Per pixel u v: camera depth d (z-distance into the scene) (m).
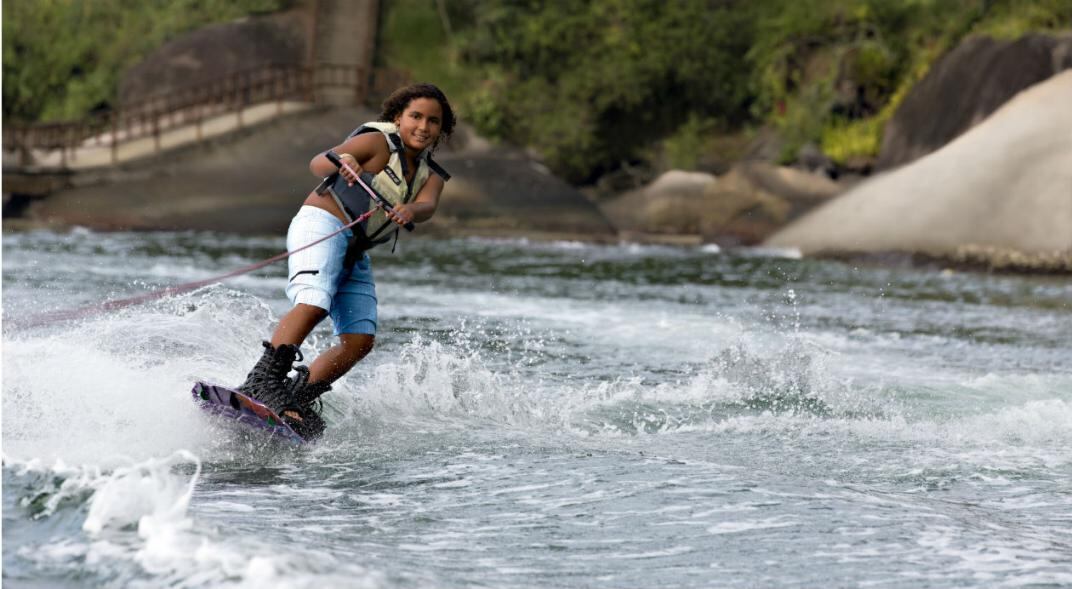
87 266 34.16
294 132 69.06
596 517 8.88
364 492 9.63
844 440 12.82
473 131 81.00
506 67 87.62
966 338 23.47
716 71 85.00
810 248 53.69
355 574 6.75
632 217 72.12
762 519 8.87
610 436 12.81
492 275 37.69
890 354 20.52
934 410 14.80
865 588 7.32
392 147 12.48
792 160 73.31
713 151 83.25
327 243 12.34
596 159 84.19
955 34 69.50
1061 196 46.50
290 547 7.25
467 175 67.81
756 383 16.11
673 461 11.03
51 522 7.43
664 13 85.44
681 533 8.45
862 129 72.56
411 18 89.81
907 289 36.56
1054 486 10.74
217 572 6.61
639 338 21.39
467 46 87.31
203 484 9.73
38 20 94.31
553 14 85.94
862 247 50.62
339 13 88.19
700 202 70.19
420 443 11.81
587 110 83.94
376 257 46.09
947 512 9.41
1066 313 29.80
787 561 7.84
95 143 75.44
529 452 11.39
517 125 83.56
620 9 85.38
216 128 71.94
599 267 43.25
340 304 12.78
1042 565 7.87
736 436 12.98
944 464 11.62
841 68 75.19
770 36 82.19
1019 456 12.07
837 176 70.06
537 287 33.22
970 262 46.09
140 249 44.62
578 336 21.44
